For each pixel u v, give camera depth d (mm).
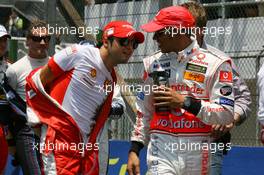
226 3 26000
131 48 14102
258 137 23812
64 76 14320
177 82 14062
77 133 14375
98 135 14836
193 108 13602
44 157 14492
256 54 25703
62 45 24891
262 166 20297
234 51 24906
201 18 15711
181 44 14008
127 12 26891
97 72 14234
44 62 19578
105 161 16516
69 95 14289
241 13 26281
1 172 19281
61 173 14281
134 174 14938
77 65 14195
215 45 26375
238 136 25031
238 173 20688
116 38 13969
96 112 14617
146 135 15047
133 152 15008
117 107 17609
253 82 25078
